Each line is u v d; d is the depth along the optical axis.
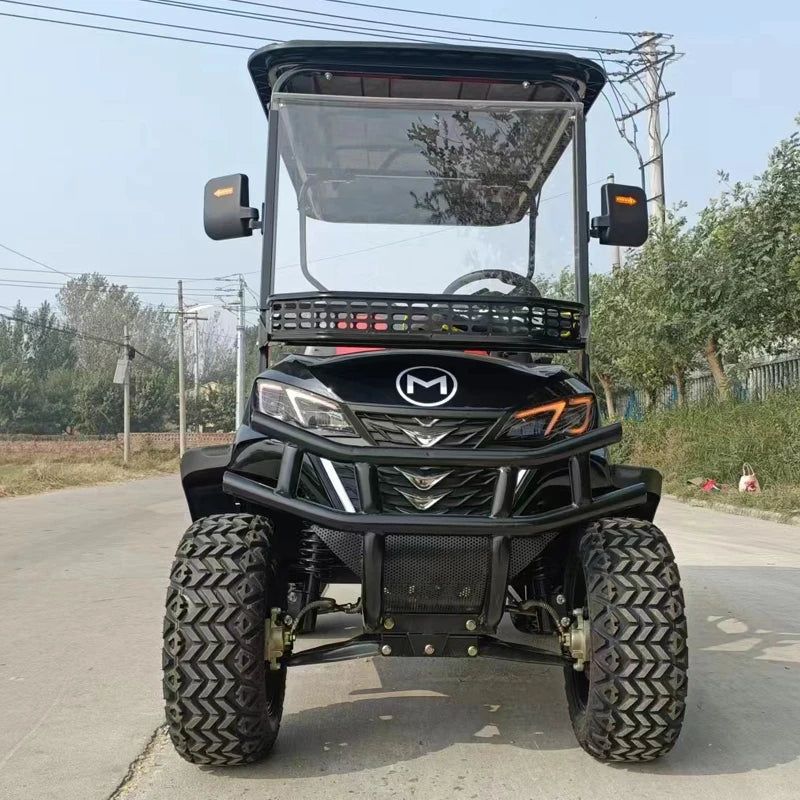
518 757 3.64
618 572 3.30
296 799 3.24
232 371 79.50
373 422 3.34
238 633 3.21
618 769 3.51
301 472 3.38
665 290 17.92
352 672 4.96
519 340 3.63
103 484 26.03
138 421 75.81
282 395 3.46
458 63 4.07
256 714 3.26
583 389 3.58
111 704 4.43
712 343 18.81
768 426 15.91
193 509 3.83
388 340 3.61
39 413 75.19
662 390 24.56
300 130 4.18
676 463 18.14
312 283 4.11
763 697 4.47
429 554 3.31
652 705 3.23
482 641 3.58
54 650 5.50
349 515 3.24
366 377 3.44
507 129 4.20
